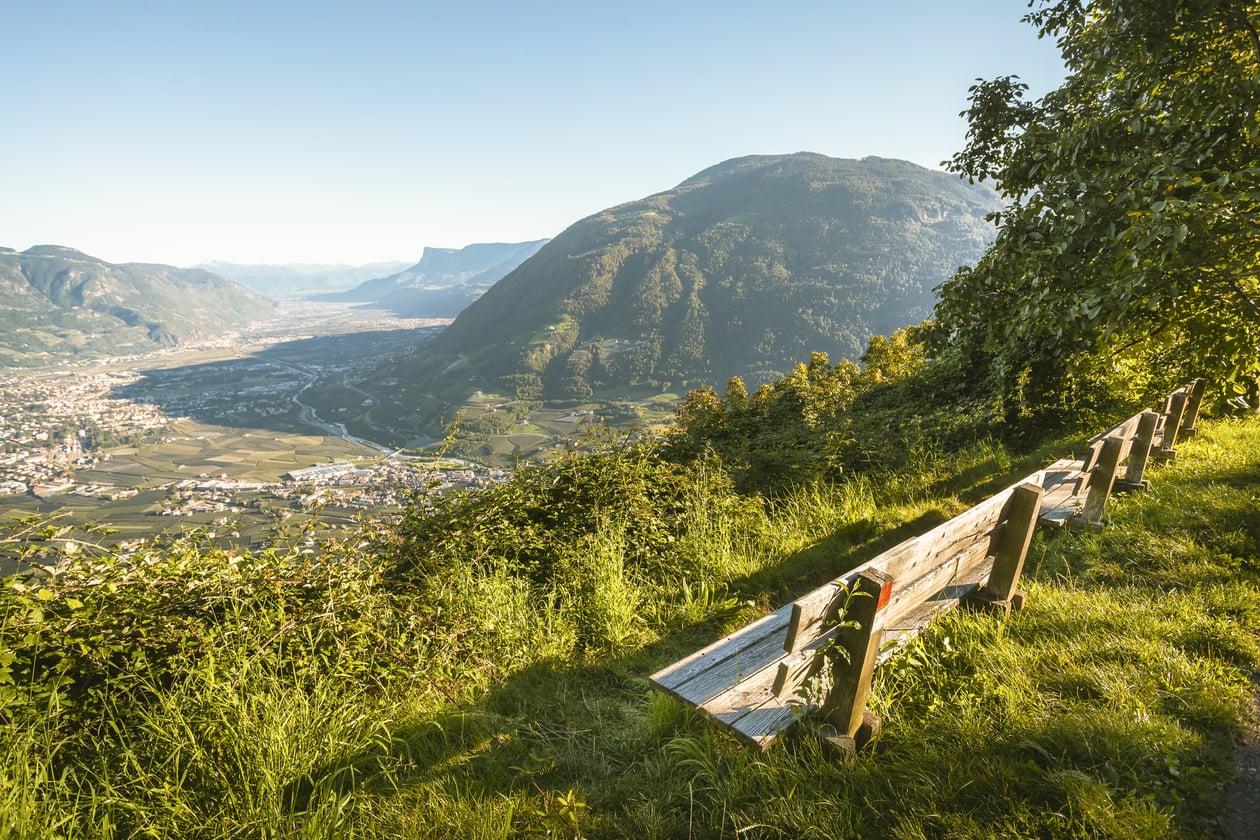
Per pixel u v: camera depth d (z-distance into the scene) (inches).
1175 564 158.2
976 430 368.2
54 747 98.5
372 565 164.2
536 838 89.3
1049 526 192.4
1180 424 295.7
